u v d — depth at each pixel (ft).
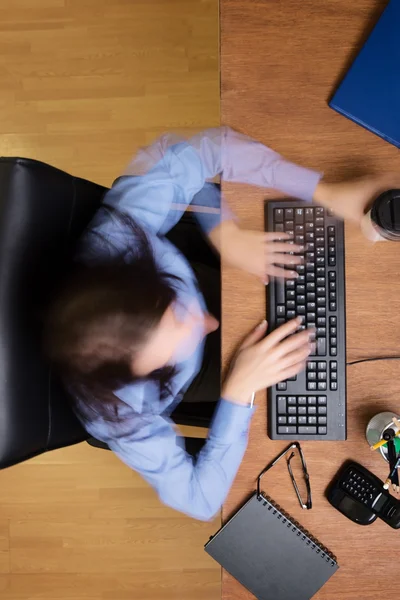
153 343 2.49
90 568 5.30
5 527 5.35
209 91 5.19
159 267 2.95
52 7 5.31
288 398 2.85
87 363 2.46
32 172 2.33
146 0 5.23
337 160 2.93
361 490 2.77
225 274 2.94
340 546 2.83
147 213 3.16
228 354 2.94
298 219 2.87
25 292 2.34
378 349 2.88
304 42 2.95
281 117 2.96
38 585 5.33
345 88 2.88
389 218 2.57
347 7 2.94
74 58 5.29
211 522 5.23
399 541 2.80
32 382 2.38
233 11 2.97
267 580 2.85
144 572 5.26
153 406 3.05
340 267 2.85
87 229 2.74
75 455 5.29
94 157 5.25
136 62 5.24
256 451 2.90
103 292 2.36
